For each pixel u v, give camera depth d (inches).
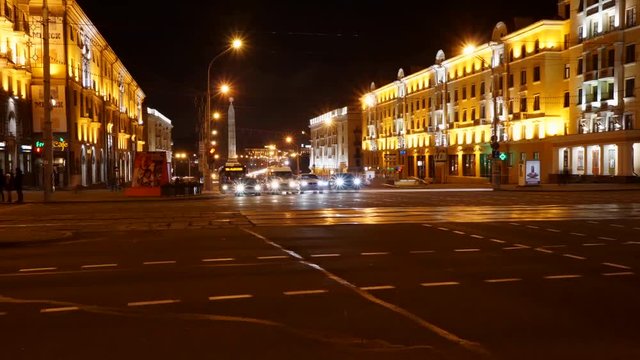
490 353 227.8
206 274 394.6
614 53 2005.4
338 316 283.1
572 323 270.7
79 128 2094.0
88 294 335.3
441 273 395.9
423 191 1803.6
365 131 4335.6
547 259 454.0
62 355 227.8
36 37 1855.3
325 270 407.8
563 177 2167.8
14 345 241.0
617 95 1984.5
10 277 388.2
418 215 851.4
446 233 627.5
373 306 303.3
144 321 276.4
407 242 555.8
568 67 2253.9
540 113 2309.3
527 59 2381.9
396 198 1349.7
